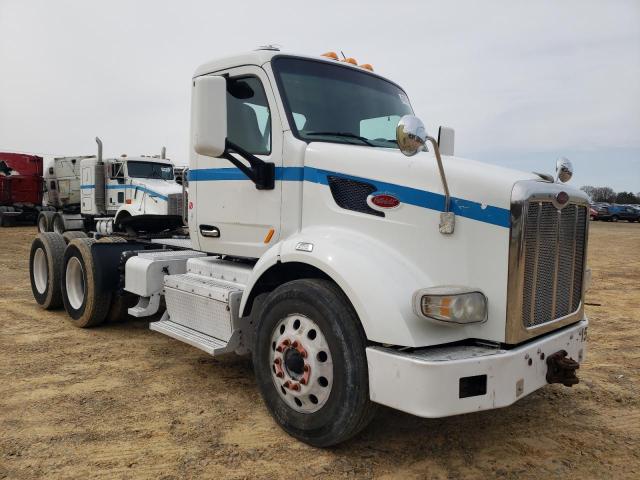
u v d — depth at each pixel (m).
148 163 14.99
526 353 2.90
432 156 3.32
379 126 4.26
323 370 3.11
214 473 2.94
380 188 3.25
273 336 3.45
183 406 3.86
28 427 3.49
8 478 2.87
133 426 3.52
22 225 25.92
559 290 3.28
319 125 3.88
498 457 3.20
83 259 5.82
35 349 5.21
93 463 3.04
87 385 4.25
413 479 2.93
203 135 3.51
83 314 5.89
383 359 2.79
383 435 3.45
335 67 4.22
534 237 2.93
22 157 24.61
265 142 3.89
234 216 4.11
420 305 2.72
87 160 16.22
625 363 5.14
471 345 2.95
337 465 3.05
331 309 3.03
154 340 5.59
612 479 2.97
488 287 2.88
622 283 10.39
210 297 4.03
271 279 3.70
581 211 3.45
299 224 3.66
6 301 7.59
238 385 4.30
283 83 3.84
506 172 3.05
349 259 3.04
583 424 3.70
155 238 6.80
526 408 3.96
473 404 2.72
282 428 3.40
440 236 3.01
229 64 4.12
